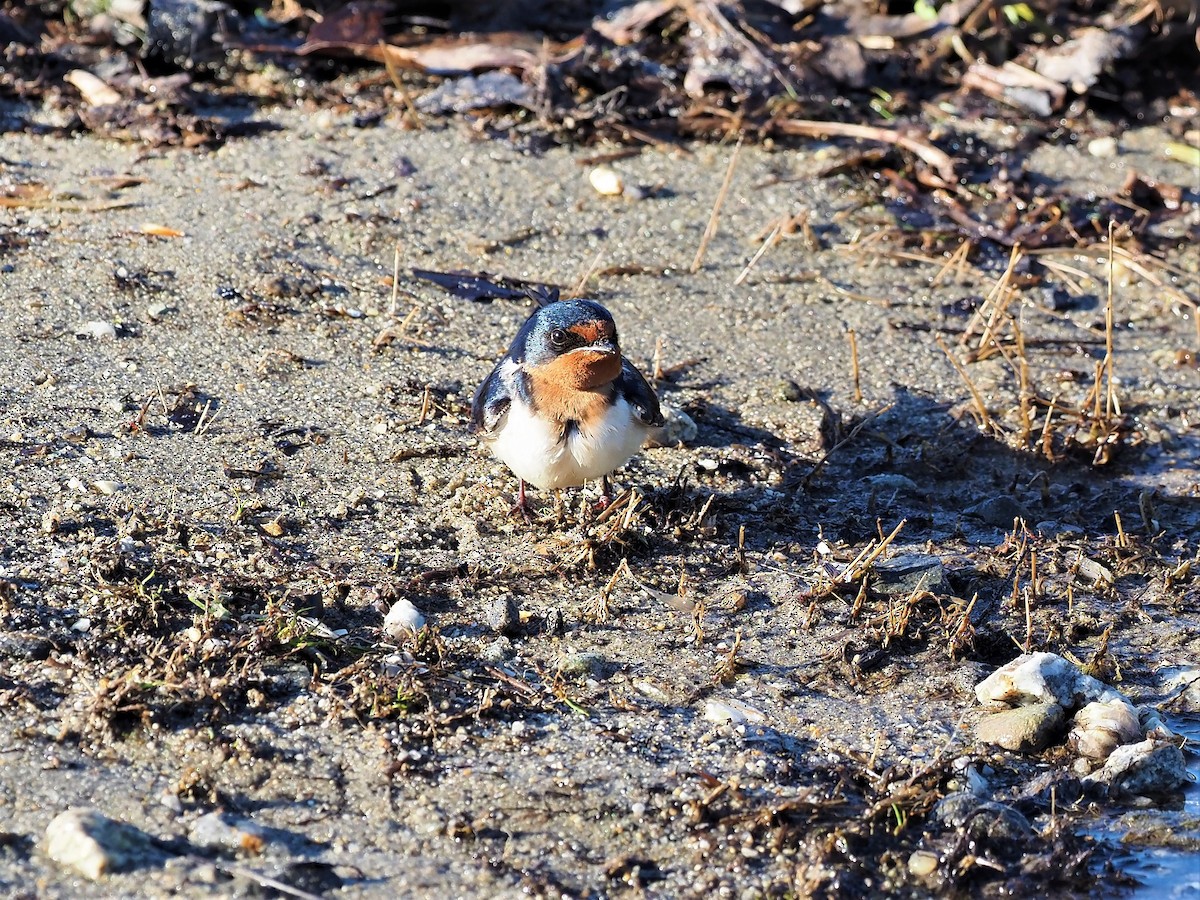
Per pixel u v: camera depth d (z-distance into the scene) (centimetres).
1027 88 1723
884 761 881
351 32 1700
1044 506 1191
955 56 1783
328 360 1266
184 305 1315
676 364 1320
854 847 815
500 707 894
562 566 1038
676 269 1456
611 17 1761
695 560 1066
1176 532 1161
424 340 1309
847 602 1027
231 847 770
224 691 866
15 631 898
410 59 1694
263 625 918
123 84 1622
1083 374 1361
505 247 1459
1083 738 912
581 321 980
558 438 1001
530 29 1756
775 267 1473
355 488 1103
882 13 1795
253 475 1099
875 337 1392
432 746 856
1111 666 993
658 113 1655
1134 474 1248
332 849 779
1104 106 1733
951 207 1568
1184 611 1063
